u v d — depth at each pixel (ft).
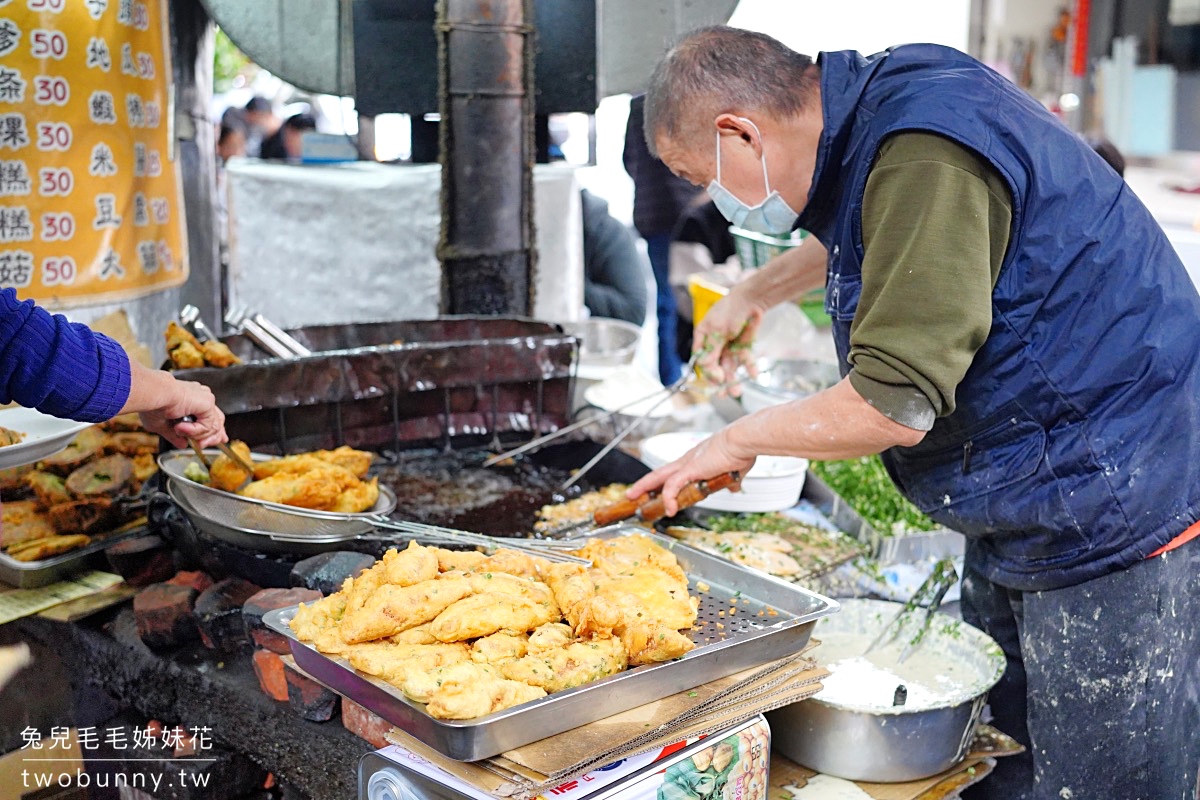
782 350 11.06
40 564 6.86
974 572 7.45
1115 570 5.99
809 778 5.62
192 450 7.23
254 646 6.02
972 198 5.18
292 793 5.87
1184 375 5.80
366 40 10.12
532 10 9.28
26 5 8.50
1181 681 6.18
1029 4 17.01
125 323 9.32
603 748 4.21
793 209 6.26
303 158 12.63
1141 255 5.71
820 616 5.11
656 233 15.17
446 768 4.28
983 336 5.24
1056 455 5.87
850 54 5.93
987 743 6.01
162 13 9.99
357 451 7.66
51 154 8.87
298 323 12.67
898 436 5.33
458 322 9.53
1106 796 6.28
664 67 6.16
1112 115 17.49
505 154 9.41
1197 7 16.75
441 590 4.79
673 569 5.61
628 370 10.34
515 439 9.05
